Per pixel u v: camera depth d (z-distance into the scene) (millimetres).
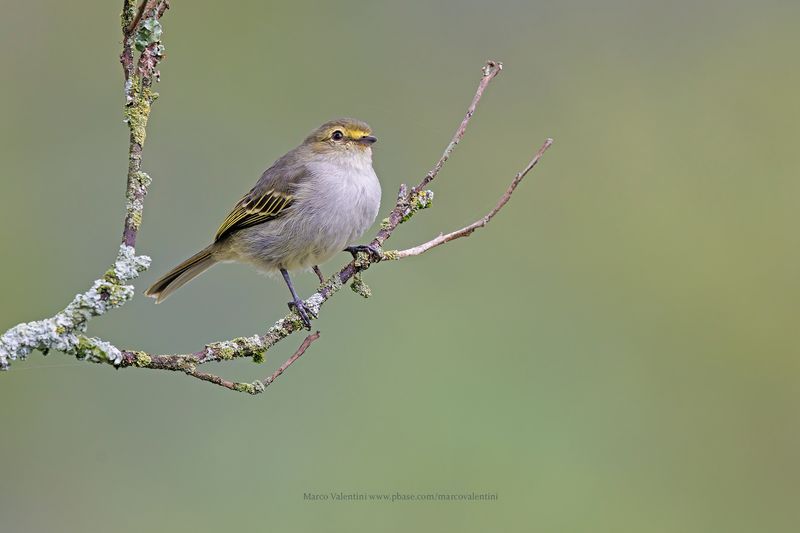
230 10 14578
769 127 14648
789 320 13234
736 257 13664
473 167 14086
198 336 12094
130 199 5945
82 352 5691
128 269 5789
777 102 14836
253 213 10203
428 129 14383
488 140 14336
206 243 13148
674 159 14484
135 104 6008
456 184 13898
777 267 13711
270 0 14734
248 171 13805
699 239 13891
